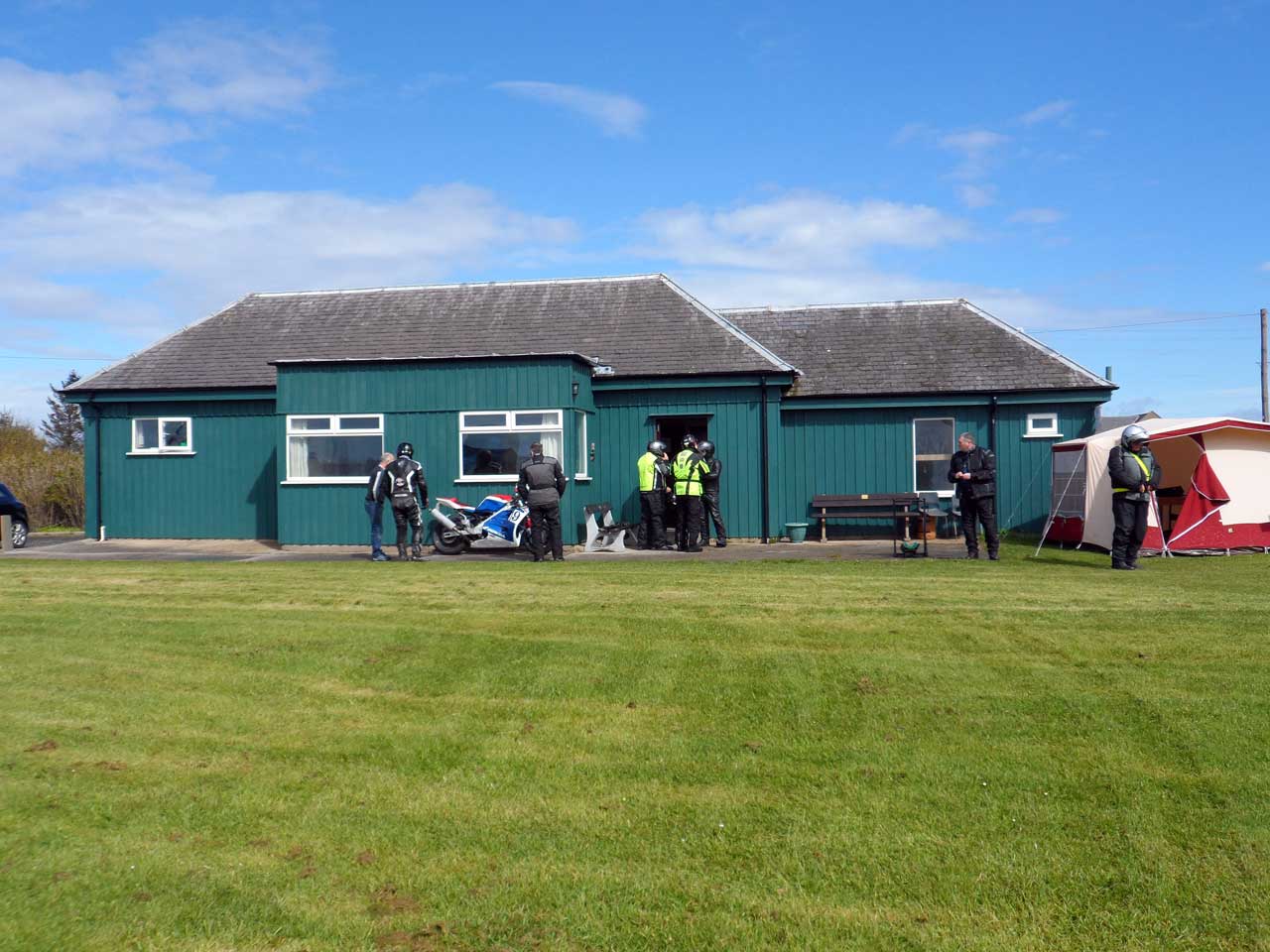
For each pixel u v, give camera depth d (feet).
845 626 32.40
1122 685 26.20
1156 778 20.61
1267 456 57.98
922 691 25.93
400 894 16.07
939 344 74.59
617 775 21.01
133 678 27.32
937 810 19.33
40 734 22.84
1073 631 31.73
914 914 15.67
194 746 22.40
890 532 70.18
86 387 73.05
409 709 25.04
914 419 71.05
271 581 42.98
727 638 30.96
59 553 62.95
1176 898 16.11
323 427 65.00
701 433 70.74
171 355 75.72
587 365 66.28
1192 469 61.21
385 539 65.67
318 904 15.67
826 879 16.76
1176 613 34.42
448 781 20.65
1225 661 28.27
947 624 32.68
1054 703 24.97
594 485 68.13
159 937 14.64
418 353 71.82
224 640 31.24
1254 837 18.06
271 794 19.85
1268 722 23.53
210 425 72.74
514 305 76.43
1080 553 57.47
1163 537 56.18
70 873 16.46
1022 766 21.35
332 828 18.40
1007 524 70.18
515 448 62.85
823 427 71.82
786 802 19.69
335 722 24.11
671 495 65.92
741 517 67.77
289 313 79.05
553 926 15.20
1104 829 18.48
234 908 15.49
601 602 36.52
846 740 22.90
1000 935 15.08
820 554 57.31
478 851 17.62
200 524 72.69
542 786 20.43
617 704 25.36
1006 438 70.38
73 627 33.17
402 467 55.01
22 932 14.62
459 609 35.55
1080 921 15.47
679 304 73.67
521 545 59.67
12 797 19.27
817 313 79.51
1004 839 18.15
